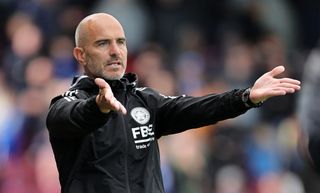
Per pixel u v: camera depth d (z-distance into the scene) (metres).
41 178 30.67
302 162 24.47
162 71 36.75
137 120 16.36
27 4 40.12
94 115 15.08
